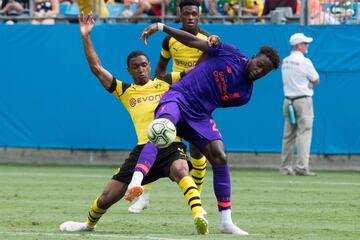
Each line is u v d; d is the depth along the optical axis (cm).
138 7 4966
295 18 4700
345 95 4559
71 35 4791
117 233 2203
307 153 4381
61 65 4809
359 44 4519
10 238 2061
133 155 2231
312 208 2909
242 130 4662
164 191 3556
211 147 2189
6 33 4847
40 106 4856
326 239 2112
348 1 4653
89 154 4906
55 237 2080
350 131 4572
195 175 2566
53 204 2989
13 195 3309
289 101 4369
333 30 4541
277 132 4634
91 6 4875
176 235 2128
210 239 2025
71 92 4819
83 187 3675
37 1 5134
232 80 2189
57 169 4669
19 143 4897
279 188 3672
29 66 4847
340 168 4666
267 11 4900
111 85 2312
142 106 2286
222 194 2189
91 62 2294
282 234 2216
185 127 2211
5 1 5169
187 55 2747
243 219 2594
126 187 2216
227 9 4894
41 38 4822
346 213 2761
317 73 4384
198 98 2191
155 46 4681
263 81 4616
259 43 4609
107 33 4716
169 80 2320
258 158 4738
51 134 4859
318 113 4584
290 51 4572
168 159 2195
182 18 2684
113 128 4794
